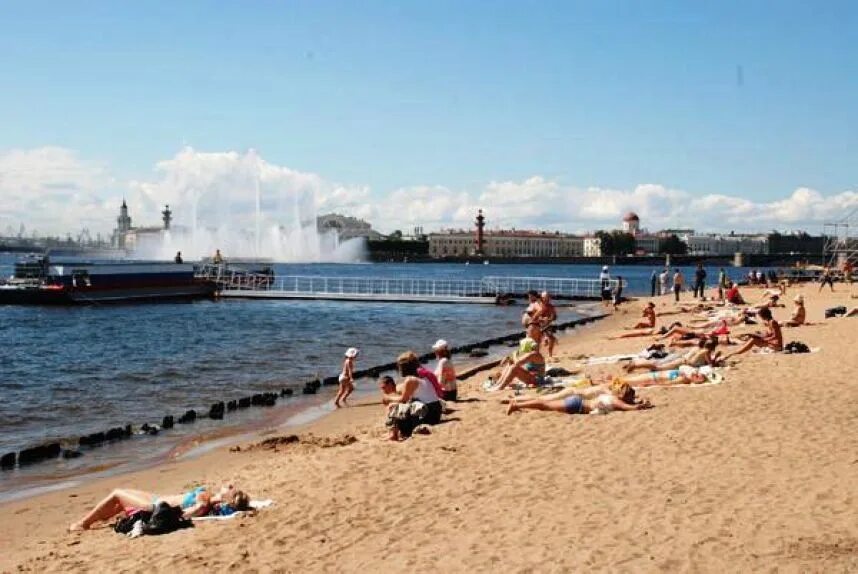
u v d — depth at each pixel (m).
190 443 17.64
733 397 16.50
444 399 17.72
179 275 72.19
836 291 63.09
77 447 17.44
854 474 10.82
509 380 19.38
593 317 50.06
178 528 10.41
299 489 11.81
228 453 16.16
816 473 10.97
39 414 21.75
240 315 57.47
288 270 183.25
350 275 159.50
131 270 68.12
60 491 13.83
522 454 13.00
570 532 9.23
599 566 8.18
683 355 21.84
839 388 17.17
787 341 26.03
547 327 26.78
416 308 64.81
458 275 171.38
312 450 15.53
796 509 9.51
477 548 8.95
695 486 10.70
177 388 26.00
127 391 25.44
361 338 42.19
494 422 15.38
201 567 8.95
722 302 52.72
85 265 68.25
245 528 10.20
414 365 15.48
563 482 11.30
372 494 11.34
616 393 16.00
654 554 8.39
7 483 14.41
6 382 27.17
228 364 31.81
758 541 8.57
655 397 16.86
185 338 41.69
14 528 11.68
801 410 15.09
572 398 15.79
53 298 63.06
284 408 22.00
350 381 22.36
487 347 37.56
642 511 9.80
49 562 9.52
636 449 12.86
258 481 12.62
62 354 34.88
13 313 57.72
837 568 7.77
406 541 9.38
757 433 13.46
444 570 8.38
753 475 11.06
